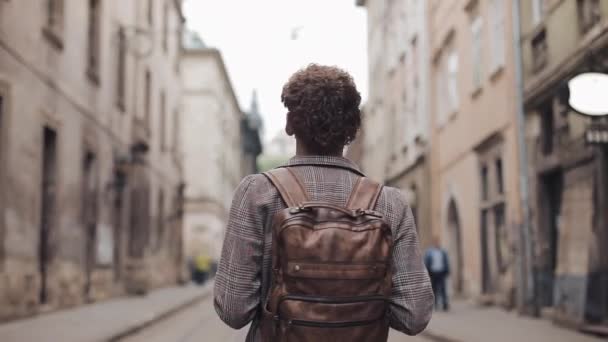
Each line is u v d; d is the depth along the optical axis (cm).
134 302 1972
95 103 1952
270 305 215
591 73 912
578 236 1243
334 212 216
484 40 1845
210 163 5200
